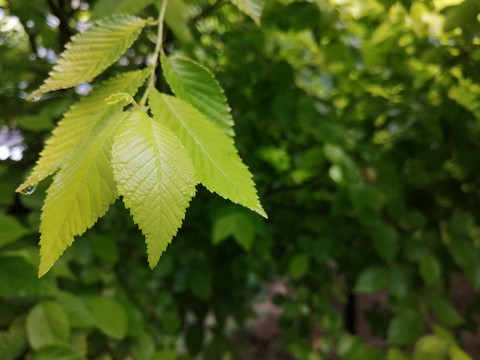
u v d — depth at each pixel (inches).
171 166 5.1
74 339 13.2
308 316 28.8
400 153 22.7
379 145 23.4
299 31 18.5
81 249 17.3
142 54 21.5
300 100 19.2
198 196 23.5
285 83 19.9
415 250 18.9
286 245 31.1
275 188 25.9
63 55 6.9
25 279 11.4
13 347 11.5
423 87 20.7
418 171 25.5
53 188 5.3
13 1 20.5
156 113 6.3
